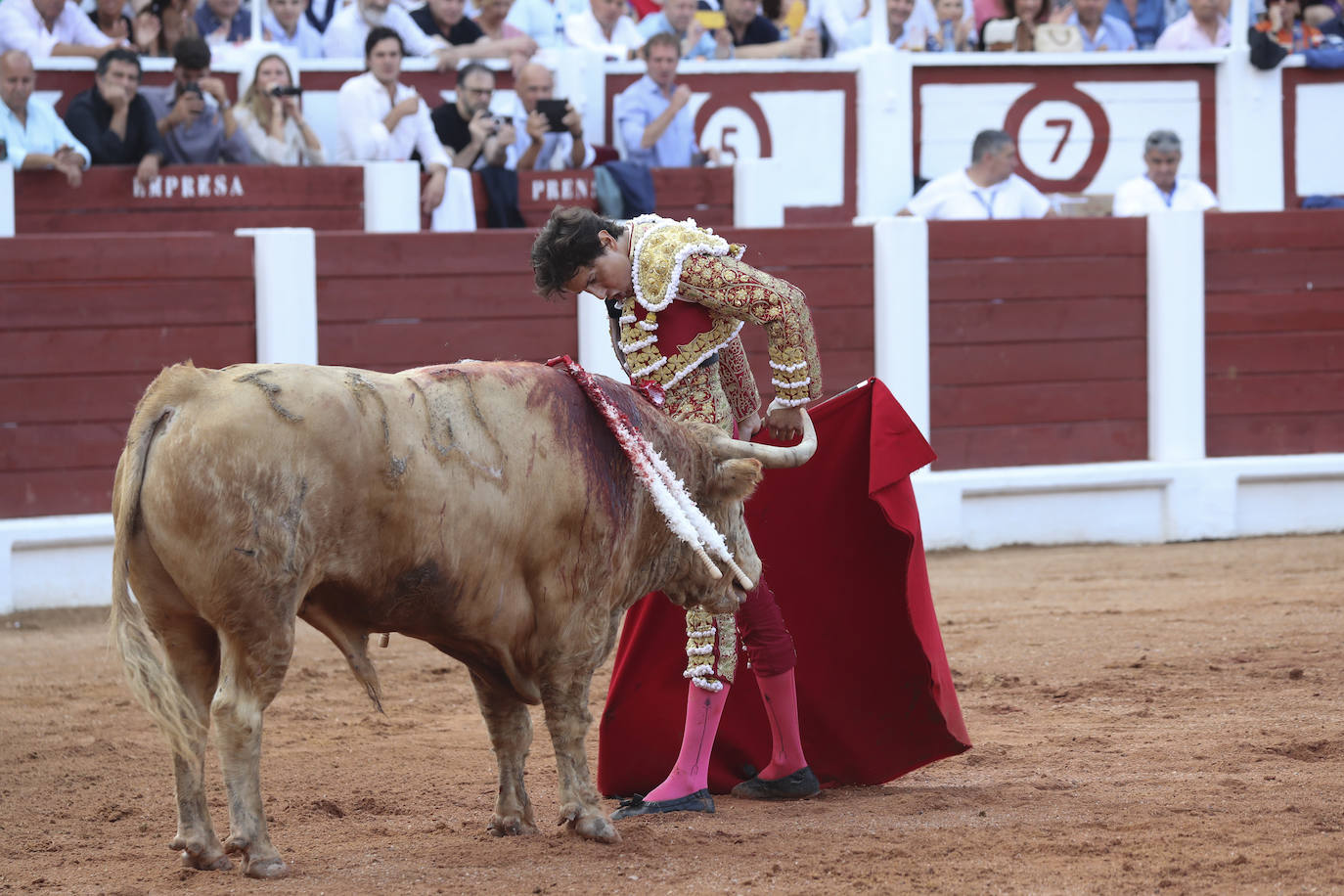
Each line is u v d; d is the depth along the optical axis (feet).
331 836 35.91
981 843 33.58
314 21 95.45
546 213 87.51
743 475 35.12
